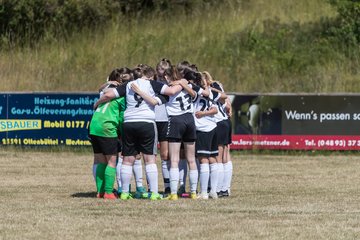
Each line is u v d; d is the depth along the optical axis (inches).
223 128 1574.8
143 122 1473.9
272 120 2549.2
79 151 2568.9
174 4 3929.6
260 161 2384.4
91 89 3179.1
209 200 1505.9
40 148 2581.2
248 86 3198.8
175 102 1492.4
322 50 3486.7
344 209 1387.8
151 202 1455.5
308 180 1930.4
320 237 1103.0
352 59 3405.5
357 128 2527.1
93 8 3732.8
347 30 3575.3
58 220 1227.2
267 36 3617.1
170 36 3661.4
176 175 1510.8
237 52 3476.9
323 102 2529.5
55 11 3676.2
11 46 3560.5
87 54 3479.3
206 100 1531.7
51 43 3590.1
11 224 1187.9
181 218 1256.8
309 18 3838.6
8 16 3622.0
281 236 1106.1
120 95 1481.3
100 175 1536.7
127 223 1204.5
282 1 4055.1
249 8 3981.3
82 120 2566.4
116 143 1505.9
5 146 2583.7
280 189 1734.7
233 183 1862.7
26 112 2573.8
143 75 1489.9
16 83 3201.3
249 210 1357.0
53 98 2568.9
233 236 1102.4
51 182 1845.5
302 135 2541.8
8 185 1769.2
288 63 3373.5
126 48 3538.4
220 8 3964.1
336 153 2539.4
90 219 1240.2
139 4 3882.9
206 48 3528.5
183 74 1523.1
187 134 1514.5
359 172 2119.8
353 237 1106.1
